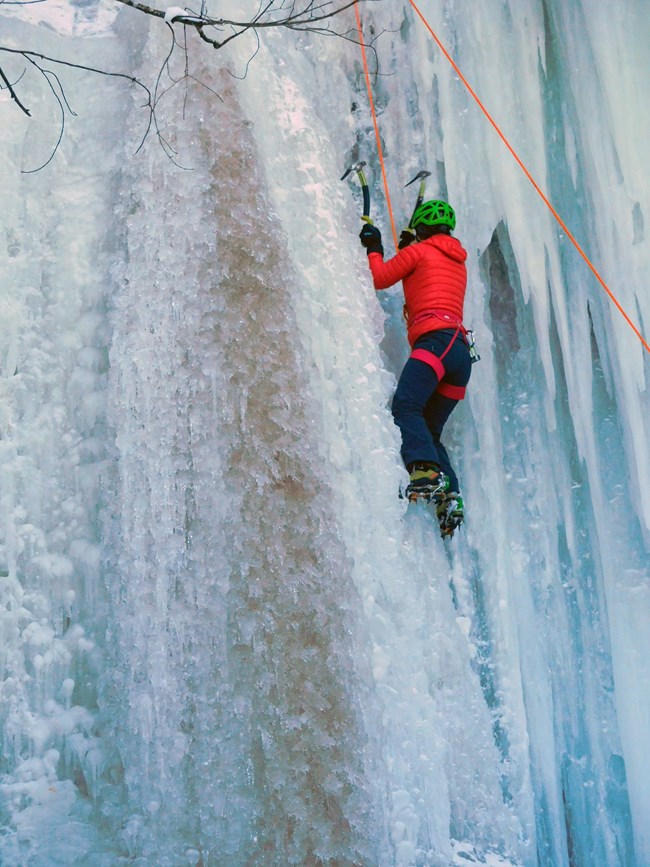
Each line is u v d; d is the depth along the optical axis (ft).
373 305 18.25
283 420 16.31
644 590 19.02
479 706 16.81
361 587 16.20
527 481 19.24
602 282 19.66
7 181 16.97
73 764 14.56
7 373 16.14
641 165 19.93
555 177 20.08
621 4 20.13
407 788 15.31
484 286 19.51
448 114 19.77
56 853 13.51
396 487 16.92
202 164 17.56
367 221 17.28
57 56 18.29
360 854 14.30
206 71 18.19
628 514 19.43
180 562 15.30
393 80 20.34
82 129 18.08
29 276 16.75
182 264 16.79
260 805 14.25
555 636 18.51
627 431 19.49
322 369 17.28
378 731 15.21
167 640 14.88
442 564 17.42
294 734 14.66
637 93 20.08
